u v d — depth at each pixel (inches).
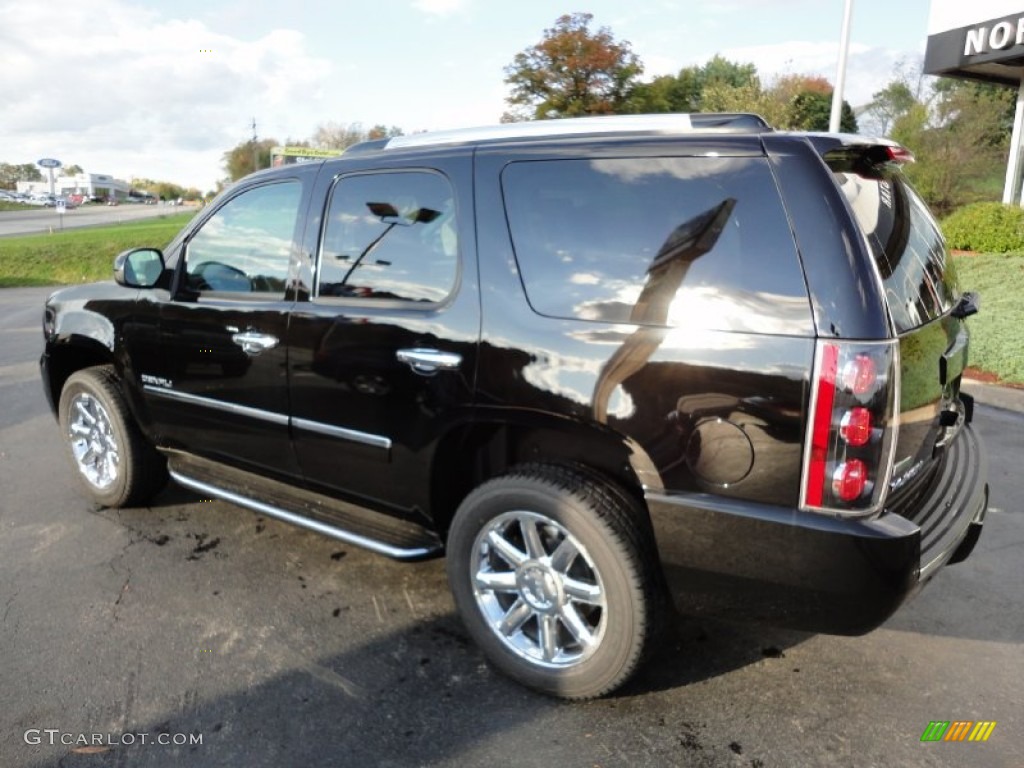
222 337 139.8
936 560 95.0
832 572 89.2
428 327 112.9
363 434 121.8
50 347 177.2
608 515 98.7
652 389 95.4
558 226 105.0
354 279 123.9
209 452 151.3
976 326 376.2
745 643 123.4
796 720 104.7
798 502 89.5
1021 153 673.0
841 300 86.4
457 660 118.2
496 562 112.9
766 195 91.7
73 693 109.6
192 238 149.7
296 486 139.3
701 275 94.0
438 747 99.3
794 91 1129.4
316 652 120.0
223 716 104.9
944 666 117.6
